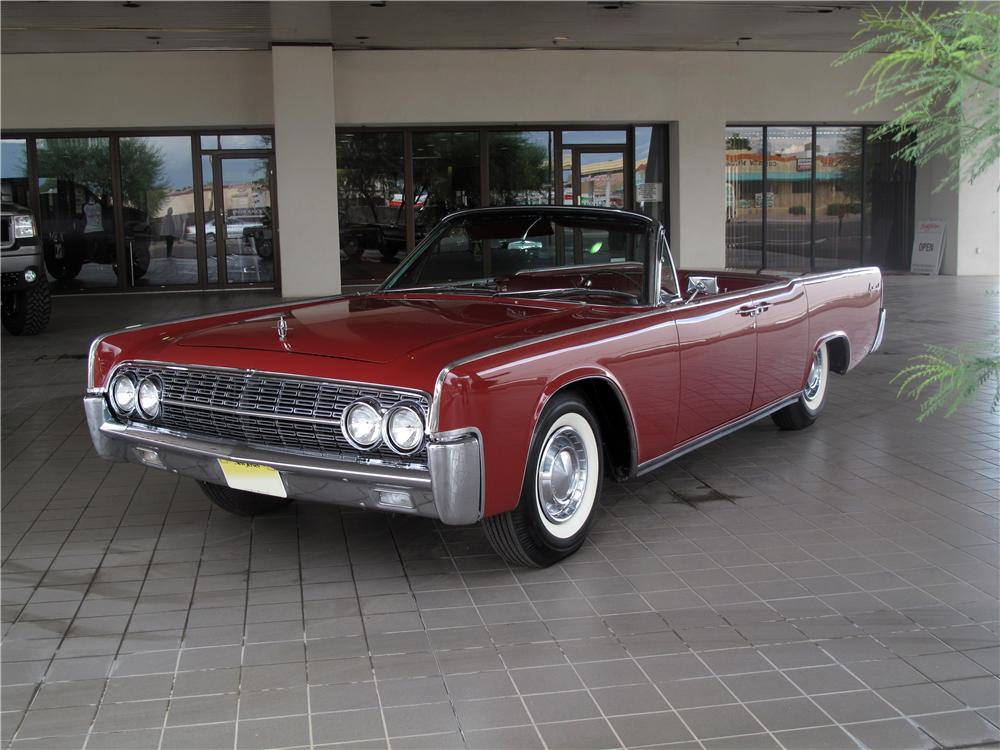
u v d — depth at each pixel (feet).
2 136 51.44
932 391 24.36
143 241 53.47
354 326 12.89
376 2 40.29
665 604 11.36
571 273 14.98
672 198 57.88
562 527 12.51
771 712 8.86
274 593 11.82
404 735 8.51
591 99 54.95
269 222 54.54
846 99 58.08
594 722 8.70
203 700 9.15
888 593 11.64
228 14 41.91
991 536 13.70
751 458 18.13
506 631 10.65
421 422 10.38
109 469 17.79
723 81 56.44
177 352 12.44
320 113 49.88
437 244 16.26
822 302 18.65
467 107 53.62
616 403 13.05
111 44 48.32
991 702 9.01
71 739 8.46
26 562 12.91
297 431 11.16
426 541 13.69
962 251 61.36
